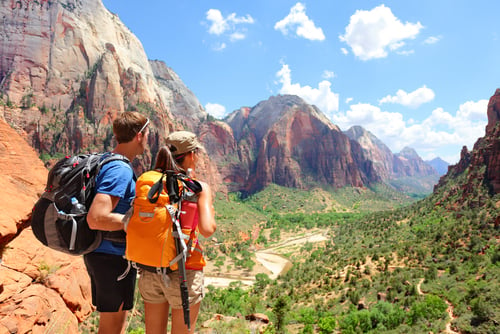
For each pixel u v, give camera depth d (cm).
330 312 6981
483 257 8012
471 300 5788
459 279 7294
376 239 13712
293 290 8988
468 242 9319
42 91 19950
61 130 18925
